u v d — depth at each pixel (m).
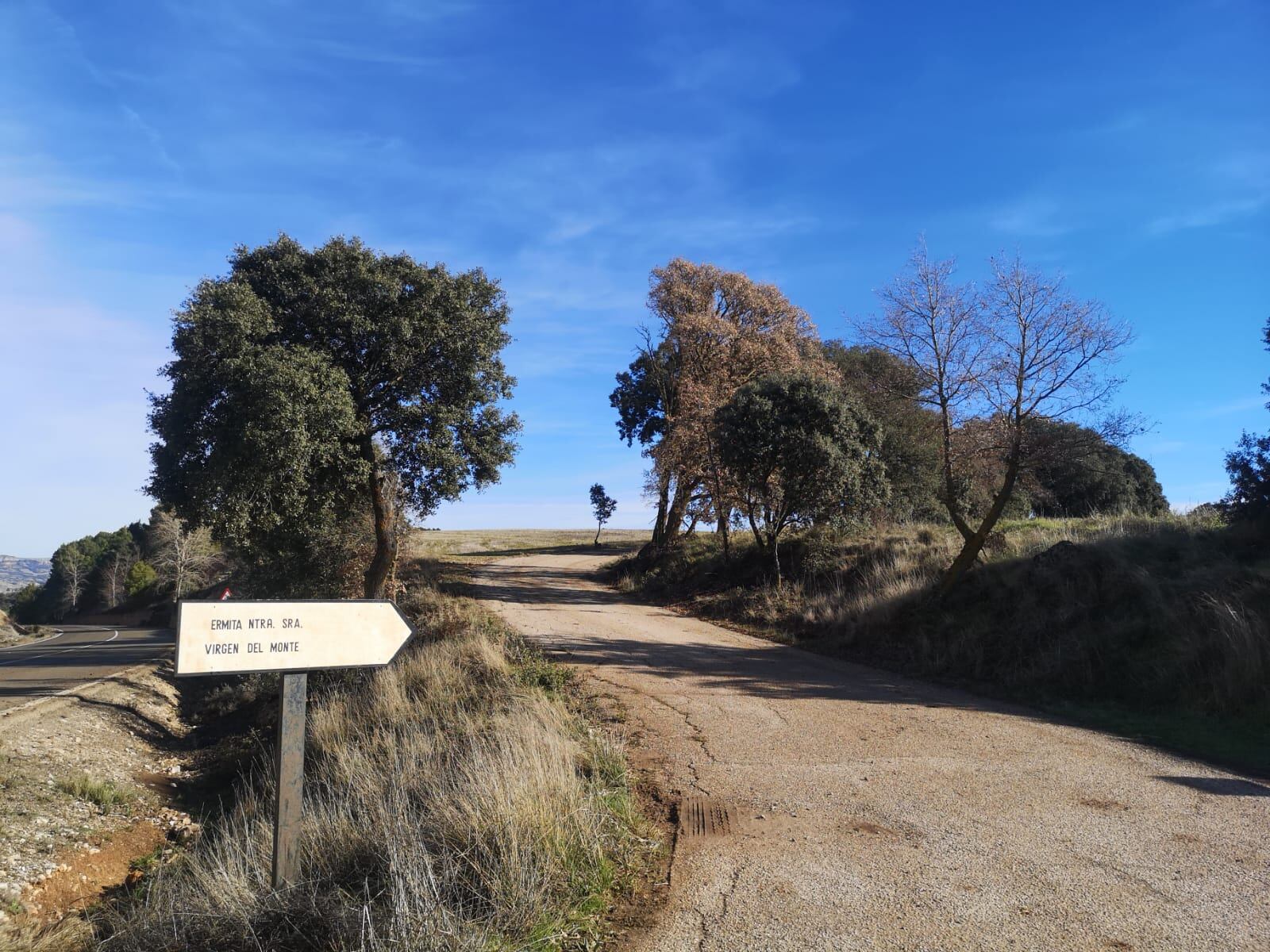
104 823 10.30
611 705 9.99
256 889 4.68
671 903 4.60
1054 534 17.00
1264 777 6.79
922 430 19.98
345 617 4.68
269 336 15.60
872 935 4.10
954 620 13.83
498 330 18.25
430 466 17.58
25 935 6.58
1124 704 9.59
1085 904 4.39
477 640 13.41
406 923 3.77
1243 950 3.85
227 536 15.92
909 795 6.41
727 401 27.34
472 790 5.26
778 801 6.34
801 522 22.81
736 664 13.31
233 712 17.97
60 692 18.12
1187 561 12.41
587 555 53.44
